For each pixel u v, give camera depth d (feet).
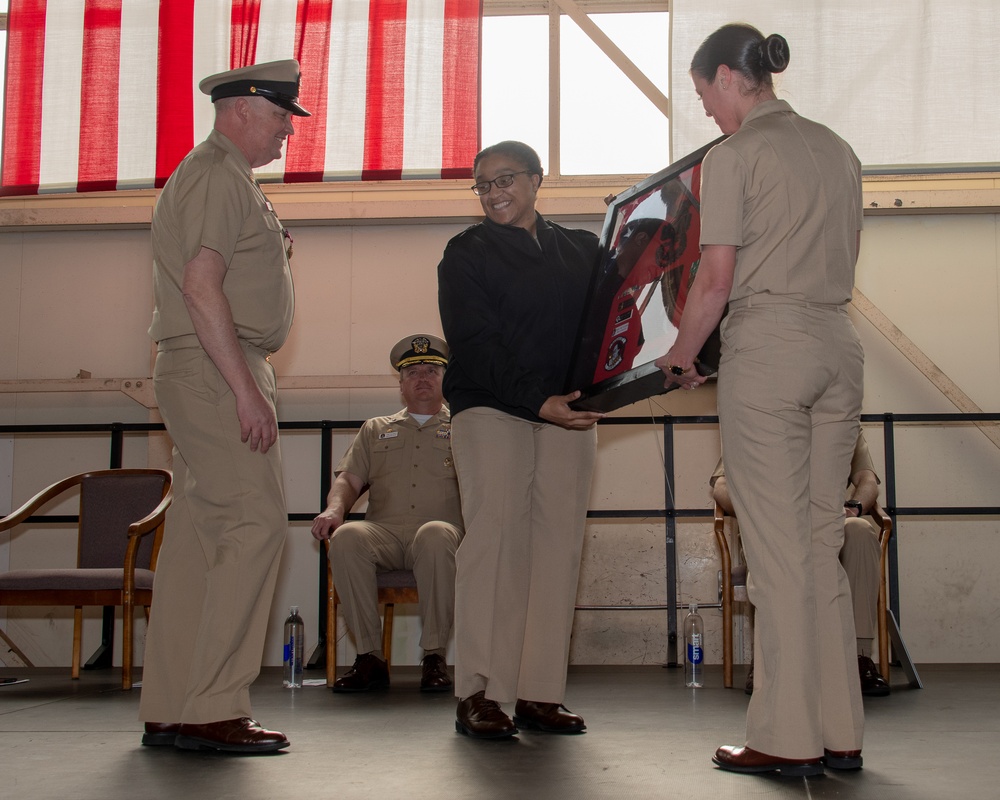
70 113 15.92
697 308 6.32
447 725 8.71
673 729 8.39
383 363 16.44
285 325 7.91
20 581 12.31
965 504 15.58
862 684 11.25
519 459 8.02
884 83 15.16
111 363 16.56
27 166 15.84
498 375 7.79
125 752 7.28
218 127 7.79
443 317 8.39
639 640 15.60
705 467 15.90
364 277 16.60
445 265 8.46
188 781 6.17
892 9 15.24
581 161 16.70
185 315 7.42
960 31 15.15
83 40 16.02
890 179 16.03
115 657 15.76
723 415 6.52
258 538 7.28
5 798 5.72
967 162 14.97
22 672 14.98
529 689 8.30
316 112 15.69
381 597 12.69
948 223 16.10
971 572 15.42
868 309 15.74
